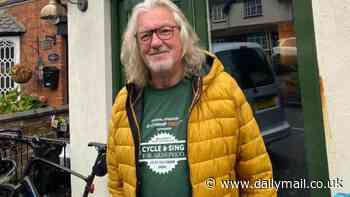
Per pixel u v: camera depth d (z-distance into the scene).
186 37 1.53
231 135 1.39
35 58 7.90
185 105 1.46
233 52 2.74
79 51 3.51
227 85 1.46
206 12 2.84
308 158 2.19
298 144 2.38
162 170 1.42
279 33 2.53
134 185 1.45
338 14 2.10
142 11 1.55
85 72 3.46
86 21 3.46
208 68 1.54
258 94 2.62
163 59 1.48
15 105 6.07
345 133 2.04
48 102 7.58
